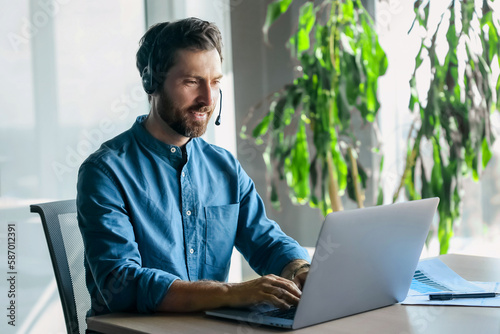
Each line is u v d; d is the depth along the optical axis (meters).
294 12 3.35
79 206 1.35
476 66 2.54
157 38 1.41
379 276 1.12
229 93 3.34
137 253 1.29
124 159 1.42
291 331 1.01
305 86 2.73
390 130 3.22
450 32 2.55
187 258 1.47
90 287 1.38
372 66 2.70
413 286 1.31
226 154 1.61
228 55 3.33
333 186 2.79
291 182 2.88
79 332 1.37
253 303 1.12
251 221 1.61
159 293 1.17
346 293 1.07
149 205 1.42
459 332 0.99
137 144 1.47
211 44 1.42
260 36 3.41
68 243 1.40
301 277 1.31
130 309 1.21
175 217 1.45
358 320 1.08
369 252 1.08
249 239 1.59
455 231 3.04
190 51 1.39
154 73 1.42
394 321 1.07
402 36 3.14
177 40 1.39
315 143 2.71
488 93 2.54
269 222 1.62
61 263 1.36
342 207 3.06
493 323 1.04
